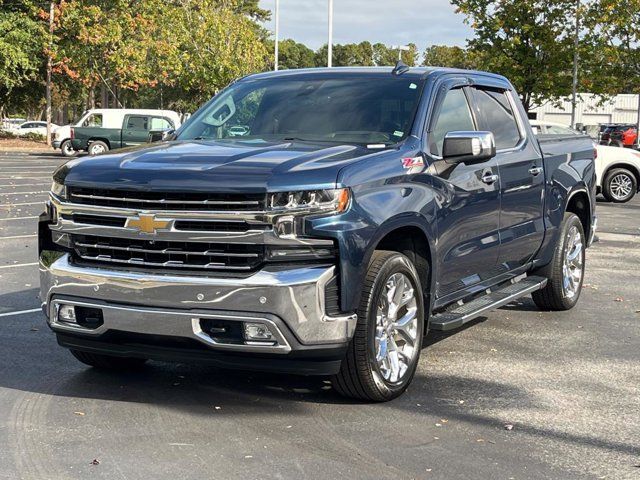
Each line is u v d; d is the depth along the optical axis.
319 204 4.64
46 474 3.99
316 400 5.21
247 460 4.20
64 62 44.56
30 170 27.31
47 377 5.65
